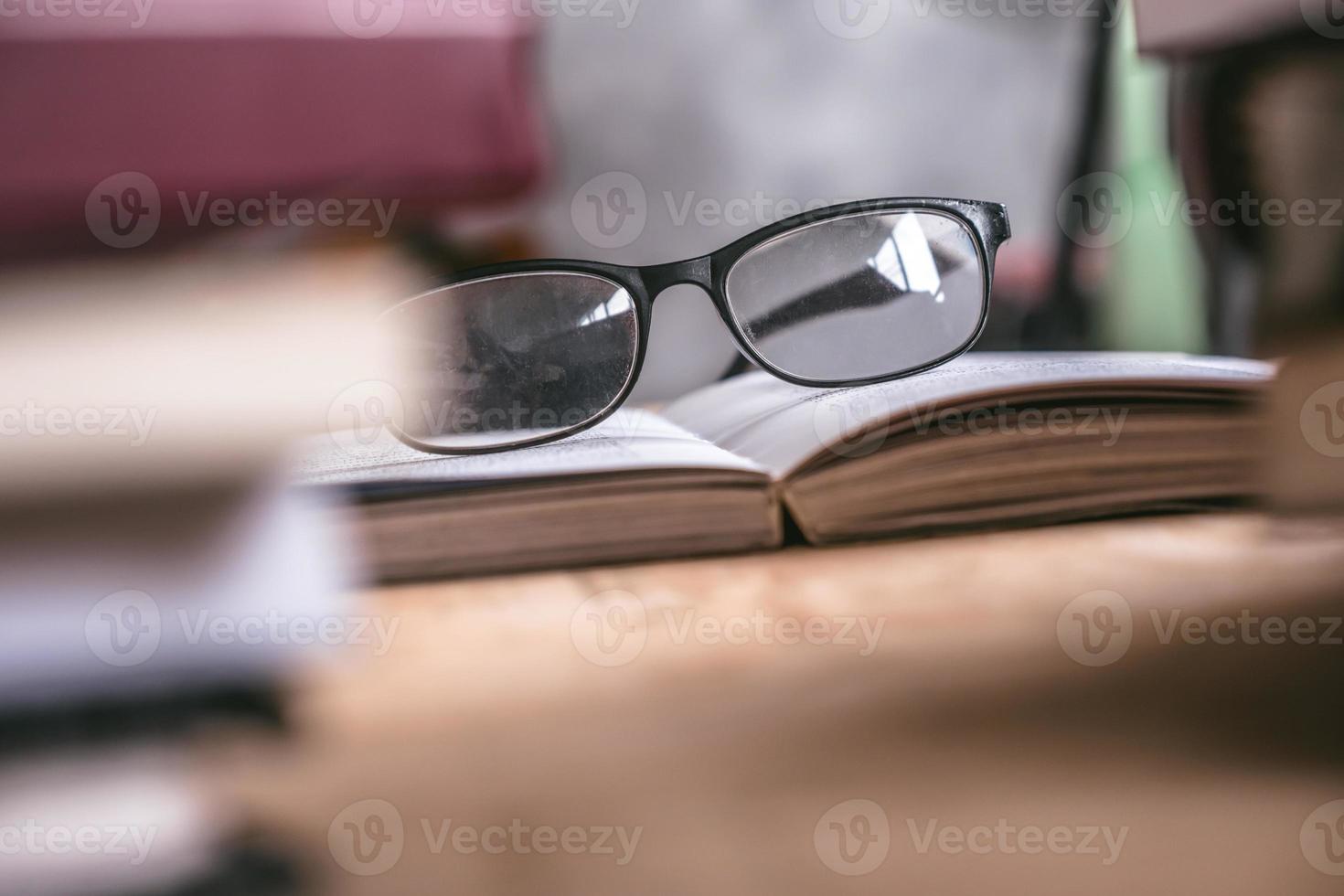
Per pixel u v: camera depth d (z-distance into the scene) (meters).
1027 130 1.23
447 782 0.77
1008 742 0.80
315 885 0.78
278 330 0.86
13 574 0.80
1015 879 0.77
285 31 1.38
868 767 0.80
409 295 0.88
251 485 0.82
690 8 1.37
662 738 0.78
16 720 0.80
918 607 0.81
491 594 0.82
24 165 1.27
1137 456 0.84
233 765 0.79
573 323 0.88
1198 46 0.95
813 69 1.38
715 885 0.77
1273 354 0.86
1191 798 0.80
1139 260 1.01
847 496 0.84
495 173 1.40
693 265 0.89
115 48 1.34
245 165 1.36
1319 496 0.84
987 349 1.03
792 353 0.90
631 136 1.39
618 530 0.83
